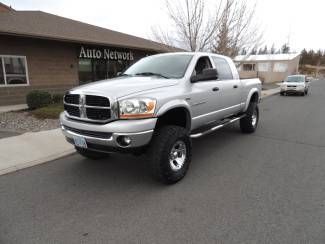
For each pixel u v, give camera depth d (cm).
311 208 333
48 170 465
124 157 529
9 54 1158
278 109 1252
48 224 304
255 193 373
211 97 495
